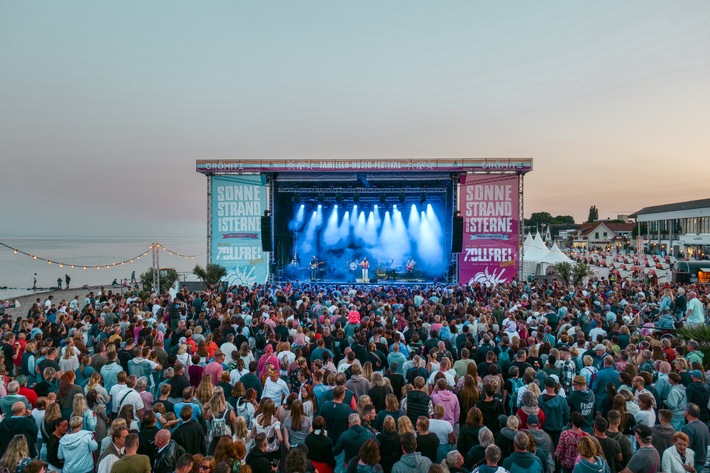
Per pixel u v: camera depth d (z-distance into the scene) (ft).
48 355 29.84
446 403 23.41
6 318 48.93
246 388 26.35
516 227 94.43
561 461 19.71
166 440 18.69
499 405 22.82
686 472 18.49
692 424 21.09
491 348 32.42
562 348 28.58
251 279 96.58
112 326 40.60
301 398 24.53
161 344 33.55
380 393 24.54
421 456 17.42
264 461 18.08
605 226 344.08
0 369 28.63
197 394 24.25
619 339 36.81
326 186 106.01
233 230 97.04
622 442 19.57
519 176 94.12
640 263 175.42
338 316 44.73
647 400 21.91
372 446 17.61
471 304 53.83
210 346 33.78
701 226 212.84
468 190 94.99
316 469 19.53
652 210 267.59
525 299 56.13
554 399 22.79
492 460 16.35
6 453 17.58
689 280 106.32
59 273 241.35
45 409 22.45
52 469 20.65
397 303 55.42
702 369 27.76
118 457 18.35
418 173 96.27
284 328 39.29
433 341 34.47
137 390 24.70
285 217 107.86
